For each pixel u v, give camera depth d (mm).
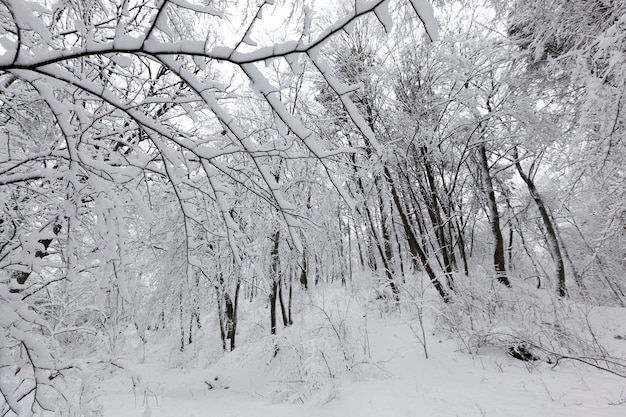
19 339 1796
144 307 9609
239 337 12148
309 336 8344
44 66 1390
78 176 2236
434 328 7797
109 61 2748
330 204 10477
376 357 7238
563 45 6316
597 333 7062
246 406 5965
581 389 4793
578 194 5734
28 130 2973
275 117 1729
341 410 5078
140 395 6273
